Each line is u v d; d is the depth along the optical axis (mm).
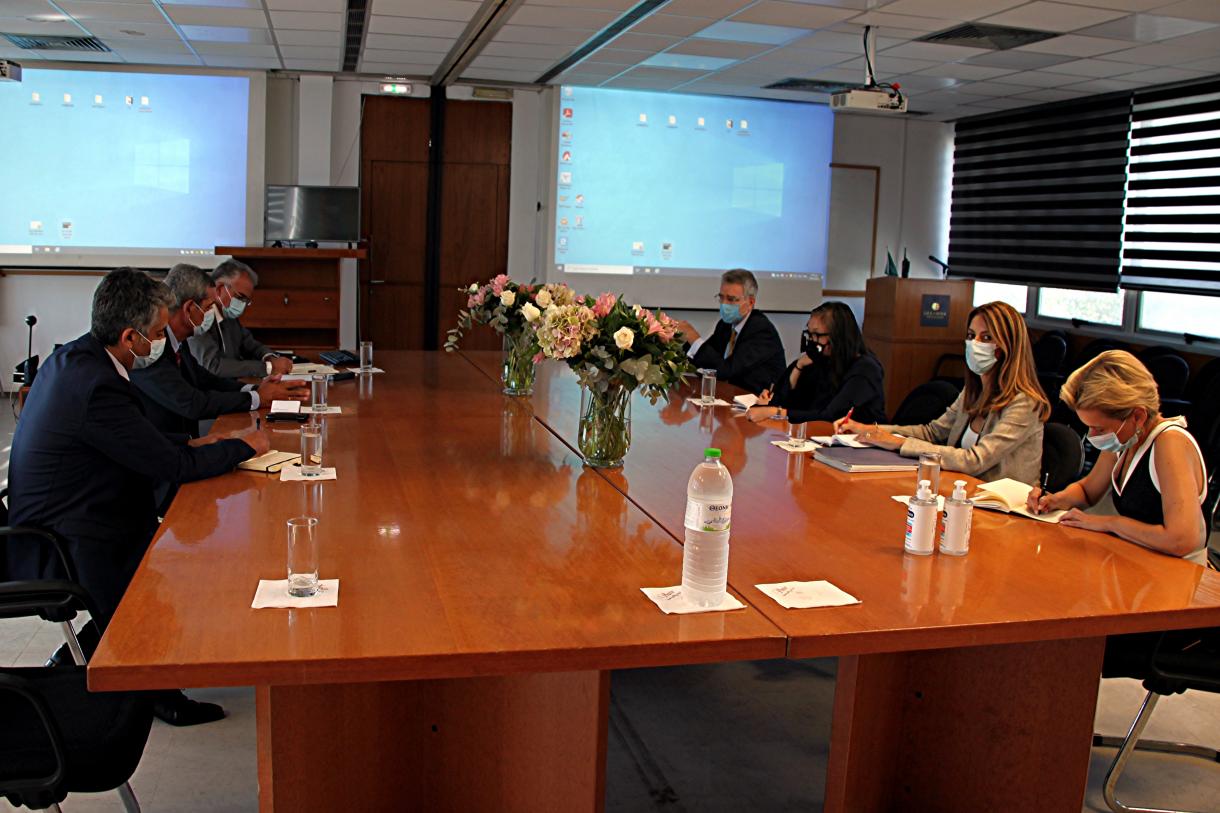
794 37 6535
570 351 3043
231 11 6395
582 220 9250
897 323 8383
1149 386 2760
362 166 9195
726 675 3609
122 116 8539
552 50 7426
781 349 5527
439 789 2453
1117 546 2631
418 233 9375
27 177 8469
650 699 3396
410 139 9227
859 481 3229
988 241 9625
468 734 2410
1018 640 2094
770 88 8789
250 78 8648
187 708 3066
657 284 9461
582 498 2867
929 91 8344
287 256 7371
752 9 5812
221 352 5391
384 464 3191
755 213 9594
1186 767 3061
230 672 1729
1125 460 2842
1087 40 6141
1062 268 8703
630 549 2422
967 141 9898
